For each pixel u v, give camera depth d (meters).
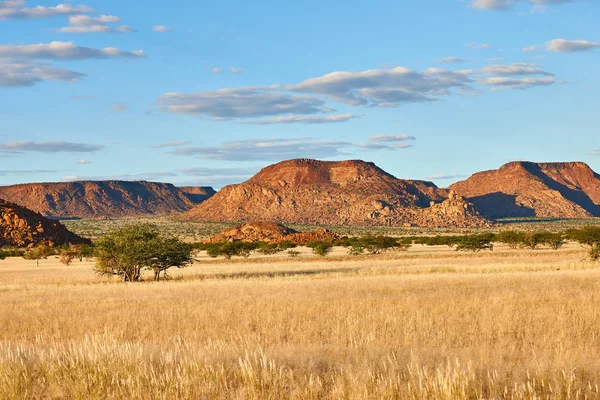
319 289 33.19
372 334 15.80
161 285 40.66
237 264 80.19
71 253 101.56
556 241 102.69
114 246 51.94
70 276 61.91
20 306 28.14
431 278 39.69
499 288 31.08
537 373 10.63
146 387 10.62
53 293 36.72
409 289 31.89
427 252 101.12
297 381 10.78
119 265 51.69
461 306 22.44
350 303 24.53
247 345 14.05
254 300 27.48
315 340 16.12
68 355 13.20
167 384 10.62
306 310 22.52
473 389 9.98
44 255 126.81
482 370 11.10
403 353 12.88
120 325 20.61
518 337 15.66
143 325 20.36
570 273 40.59
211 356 12.66
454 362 11.49
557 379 10.37
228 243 103.75
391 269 52.88
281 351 13.05
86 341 14.11
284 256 103.25
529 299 23.95
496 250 101.62
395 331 16.98
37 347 15.57
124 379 11.03
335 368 11.52
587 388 10.06
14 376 11.43
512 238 106.06
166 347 14.41
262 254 118.81
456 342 15.34
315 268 63.75
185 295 31.77
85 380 11.02
